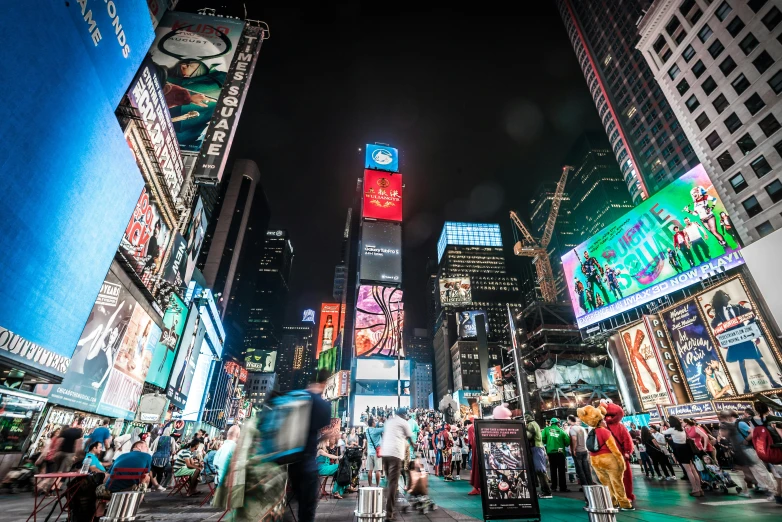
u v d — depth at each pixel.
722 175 43.53
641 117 83.62
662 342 42.78
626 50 89.56
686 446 10.19
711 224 44.06
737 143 42.34
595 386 65.50
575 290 64.94
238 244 177.75
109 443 12.59
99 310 19.91
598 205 182.00
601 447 8.31
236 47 25.98
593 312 61.06
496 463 7.07
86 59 10.18
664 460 14.26
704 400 37.44
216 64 25.33
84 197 11.35
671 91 50.56
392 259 94.94
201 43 25.55
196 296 47.00
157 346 30.88
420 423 37.28
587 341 67.38
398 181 107.62
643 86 83.69
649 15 53.31
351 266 169.50
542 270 121.62
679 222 47.69
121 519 3.13
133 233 22.45
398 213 102.56
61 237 10.54
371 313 85.69
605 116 97.12
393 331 83.56
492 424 7.40
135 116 19.20
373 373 78.25
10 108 7.79
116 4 11.18
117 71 11.72
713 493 10.53
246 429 4.30
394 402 75.50
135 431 25.53
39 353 10.39
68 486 6.27
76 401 18.20
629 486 8.40
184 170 24.97
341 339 149.88
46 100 8.87
